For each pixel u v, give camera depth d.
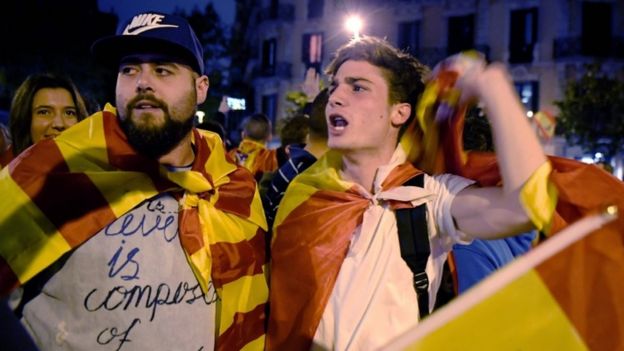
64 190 1.90
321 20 25.23
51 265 1.88
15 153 2.91
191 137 2.18
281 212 2.15
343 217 1.98
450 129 1.95
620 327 1.72
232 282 2.08
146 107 2.00
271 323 2.07
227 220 2.13
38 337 1.84
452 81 1.86
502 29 22.66
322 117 2.85
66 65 21.95
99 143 2.01
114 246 1.90
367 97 1.96
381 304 1.83
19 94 2.88
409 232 1.88
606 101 19.62
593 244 1.74
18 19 21.94
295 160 2.82
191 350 1.93
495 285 1.34
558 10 22.00
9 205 1.88
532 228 1.70
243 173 2.28
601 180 1.78
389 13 24.06
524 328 1.65
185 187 2.04
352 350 1.80
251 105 27.41
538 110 22.42
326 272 1.95
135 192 1.96
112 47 2.04
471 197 1.80
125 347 1.84
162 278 1.92
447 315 1.34
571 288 1.71
